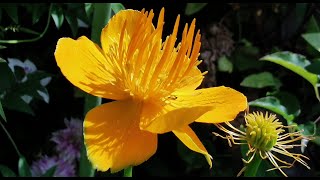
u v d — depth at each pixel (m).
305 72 0.23
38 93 0.25
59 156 0.27
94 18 0.22
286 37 0.30
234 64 0.30
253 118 0.18
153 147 0.16
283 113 0.24
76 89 0.28
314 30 0.28
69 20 0.25
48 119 0.29
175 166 0.30
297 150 0.27
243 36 0.30
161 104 0.17
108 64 0.17
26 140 0.28
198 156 0.28
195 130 0.28
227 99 0.17
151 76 0.17
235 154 0.28
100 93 0.17
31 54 0.28
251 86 0.28
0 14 0.25
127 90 0.17
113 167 0.15
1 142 0.28
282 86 0.29
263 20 0.31
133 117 0.17
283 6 0.30
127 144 0.16
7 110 0.28
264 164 0.23
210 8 0.30
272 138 0.18
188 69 0.17
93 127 0.16
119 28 0.18
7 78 0.24
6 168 0.23
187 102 0.17
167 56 0.17
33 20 0.25
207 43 0.30
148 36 0.17
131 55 0.17
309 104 0.28
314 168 0.27
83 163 0.22
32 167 0.27
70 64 0.16
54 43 0.28
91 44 0.18
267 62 0.30
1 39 0.25
